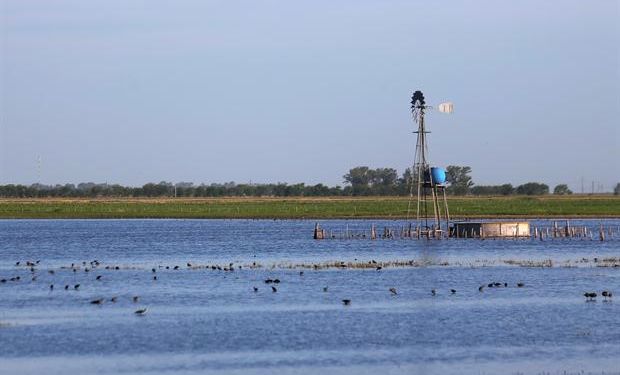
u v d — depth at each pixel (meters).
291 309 71.88
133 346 57.88
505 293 80.50
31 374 50.94
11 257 125.44
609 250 126.44
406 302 75.25
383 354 55.62
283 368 52.28
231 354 55.72
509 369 52.06
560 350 56.56
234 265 108.44
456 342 58.88
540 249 127.75
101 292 82.38
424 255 119.19
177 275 96.44
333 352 56.19
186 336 60.84
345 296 79.00
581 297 77.81
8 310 71.50
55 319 67.38
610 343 58.47
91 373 51.12
